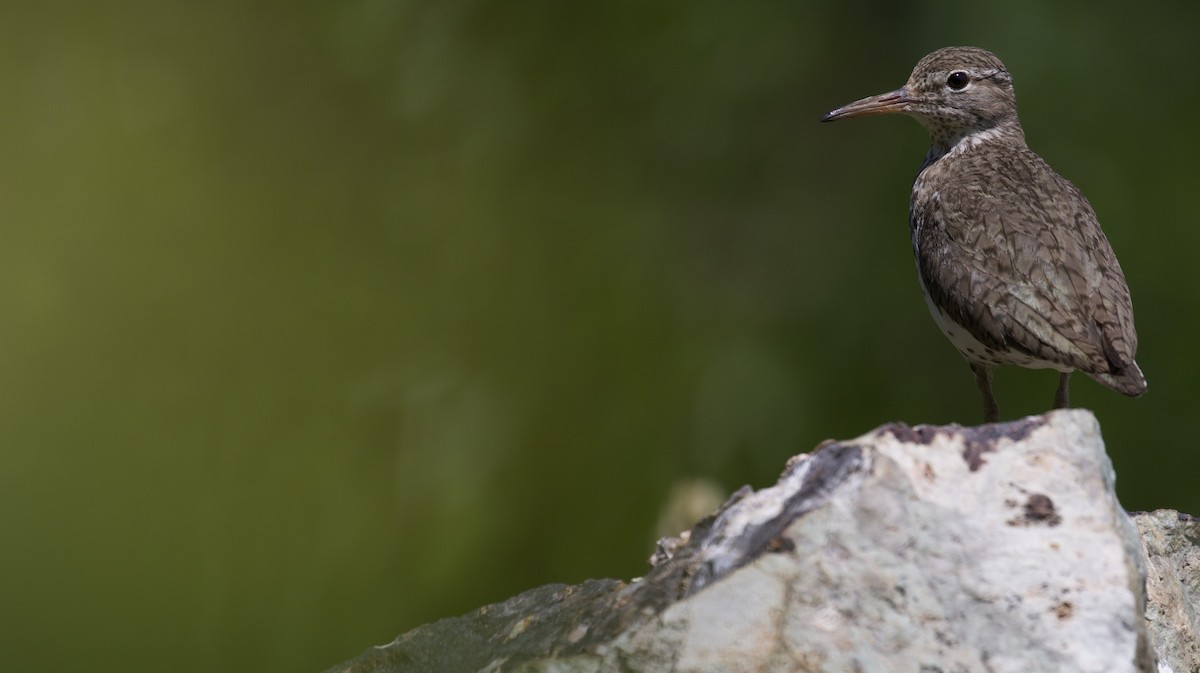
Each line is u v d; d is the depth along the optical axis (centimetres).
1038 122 1452
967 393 1427
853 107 912
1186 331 1427
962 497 557
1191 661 673
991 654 530
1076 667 522
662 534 990
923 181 853
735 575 550
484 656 618
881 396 1427
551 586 675
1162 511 717
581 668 554
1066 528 549
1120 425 1427
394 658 653
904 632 536
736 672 538
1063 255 745
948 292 771
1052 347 722
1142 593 580
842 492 559
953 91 890
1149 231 1438
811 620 541
